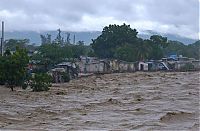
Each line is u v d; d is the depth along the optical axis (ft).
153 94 124.36
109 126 64.34
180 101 101.55
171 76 238.68
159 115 76.18
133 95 122.72
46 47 267.18
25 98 111.34
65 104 98.53
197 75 246.88
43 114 79.20
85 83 186.60
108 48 362.12
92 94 128.47
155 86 162.09
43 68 228.22
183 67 360.48
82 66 297.33
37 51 293.23
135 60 343.87
